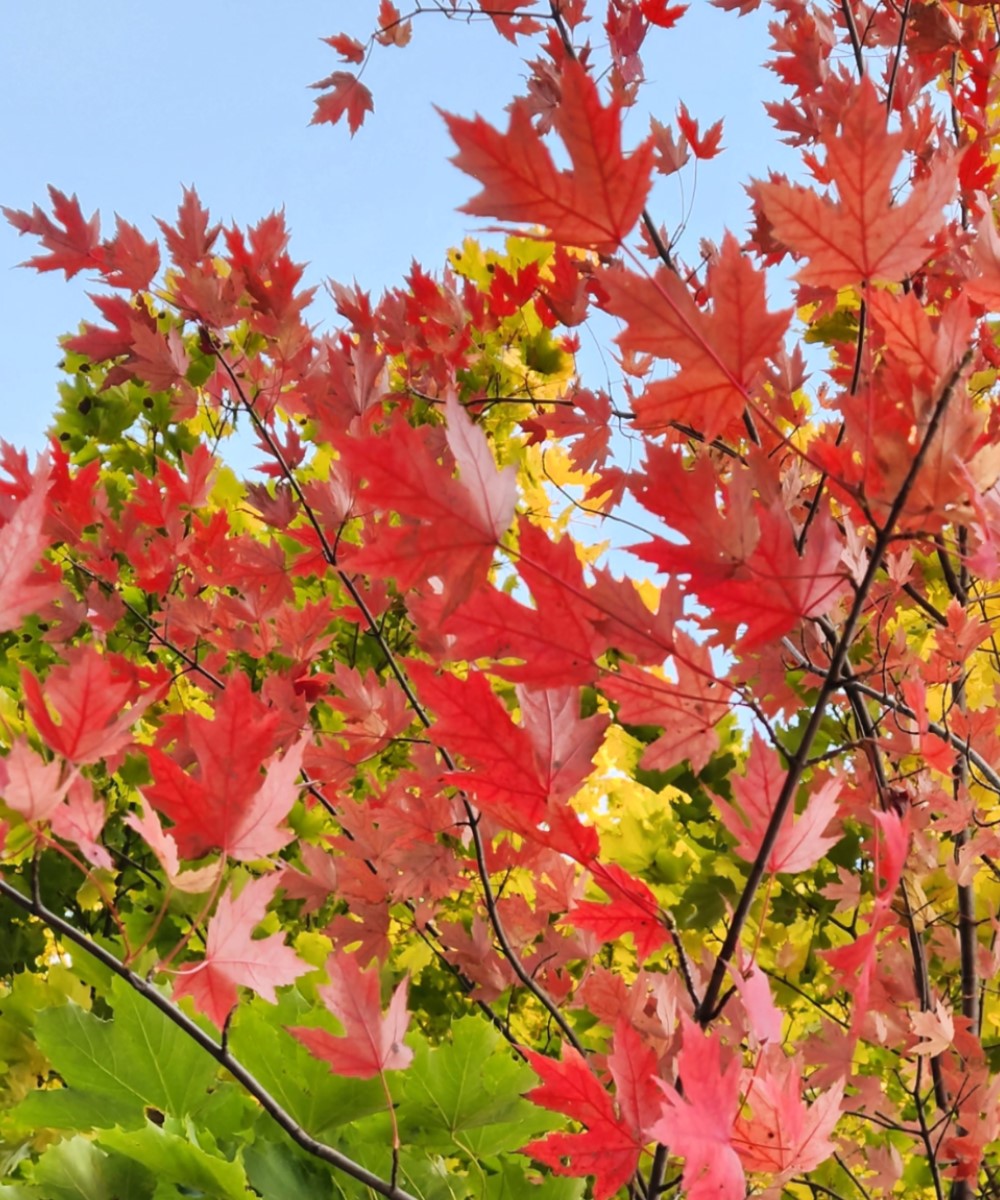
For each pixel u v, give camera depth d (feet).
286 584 7.11
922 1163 6.83
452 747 3.97
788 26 7.27
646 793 9.31
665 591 3.87
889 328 3.73
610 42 6.37
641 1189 4.42
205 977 3.94
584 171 3.56
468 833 6.07
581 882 5.11
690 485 3.76
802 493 5.56
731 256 3.64
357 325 7.76
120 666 6.75
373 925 5.64
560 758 4.00
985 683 7.92
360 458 3.64
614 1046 4.06
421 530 3.67
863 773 5.43
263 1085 4.76
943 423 3.67
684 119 6.76
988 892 7.22
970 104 7.01
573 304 6.70
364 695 6.07
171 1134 4.32
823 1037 5.31
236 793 3.90
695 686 3.99
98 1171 4.48
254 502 7.06
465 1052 5.02
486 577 3.73
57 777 3.68
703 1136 3.73
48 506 6.77
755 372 3.69
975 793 6.99
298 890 5.60
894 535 3.69
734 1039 4.66
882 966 5.46
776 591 3.75
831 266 3.69
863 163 3.63
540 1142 4.08
